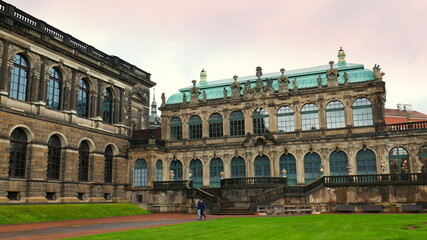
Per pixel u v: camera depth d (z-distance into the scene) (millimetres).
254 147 60031
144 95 75250
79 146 53938
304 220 31547
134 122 71688
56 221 39500
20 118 45156
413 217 33375
